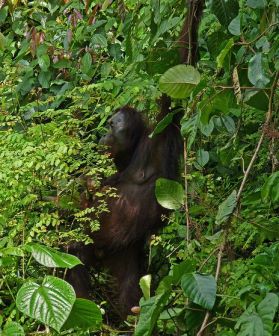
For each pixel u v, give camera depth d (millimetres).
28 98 11094
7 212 8266
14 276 7488
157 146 10070
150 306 6047
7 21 12859
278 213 9023
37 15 11852
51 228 9102
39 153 8320
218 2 7340
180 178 9914
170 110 9688
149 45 9352
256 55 6512
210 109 6969
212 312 6039
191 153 9148
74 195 9141
